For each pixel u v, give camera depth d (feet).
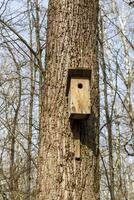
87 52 10.67
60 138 9.71
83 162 9.52
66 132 9.73
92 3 11.28
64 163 9.46
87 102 9.42
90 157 9.64
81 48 10.63
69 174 9.37
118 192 23.95
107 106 22.02
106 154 23.90
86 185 9.34
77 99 9.43
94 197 9.30
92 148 9.75
